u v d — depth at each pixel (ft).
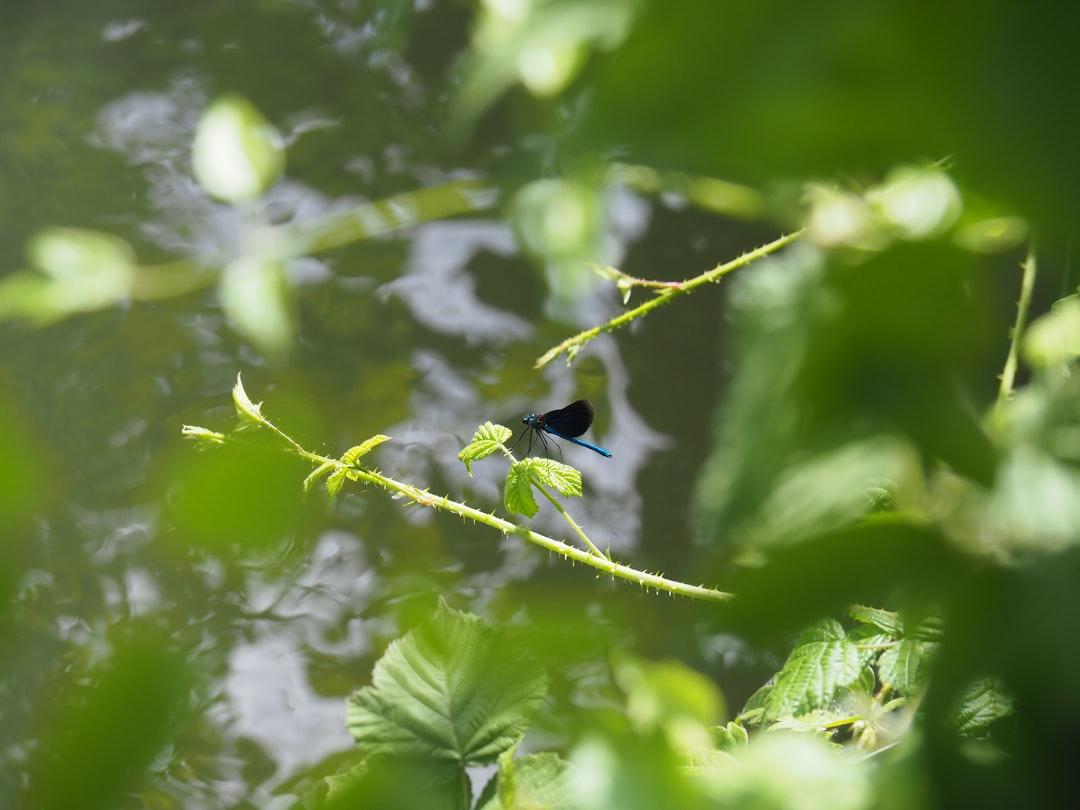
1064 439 1.74
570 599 1.82
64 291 2.28
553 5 1.33
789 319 1.51
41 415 15.65
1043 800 1.59
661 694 1.70
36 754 1.39
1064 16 1.09
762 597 1.52
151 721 1.40
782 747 1.87
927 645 3.76
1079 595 1.61
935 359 1.49
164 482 1.64
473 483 15.83
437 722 3.01
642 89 1.16
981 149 1.12
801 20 1.14
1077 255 1.59
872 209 1.63
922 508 1.63
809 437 1.47
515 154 1.84
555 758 2.94
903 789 1.74
